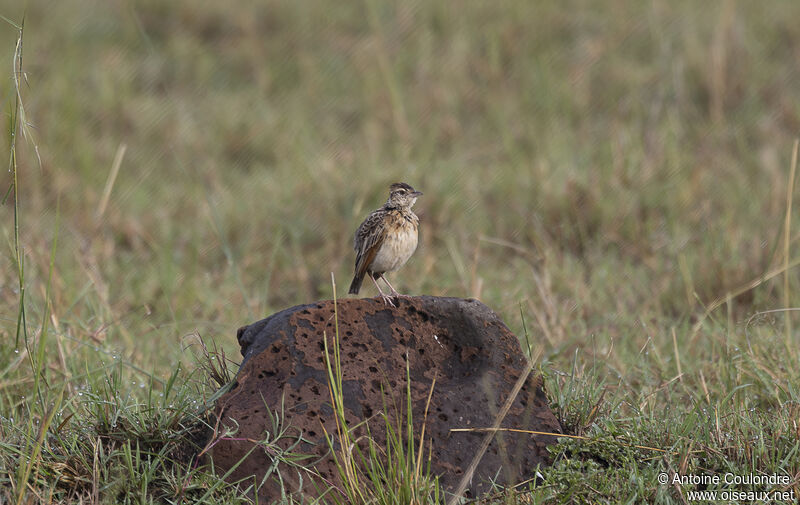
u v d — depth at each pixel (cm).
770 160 2280
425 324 1122
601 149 2408
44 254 1752
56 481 980
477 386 1092
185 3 3612
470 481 1027
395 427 1046
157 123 2784
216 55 3347
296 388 1052
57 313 1478
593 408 1130
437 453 1041
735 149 2459
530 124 2630
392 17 3516
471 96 2912
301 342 1080
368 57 3156
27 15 3459
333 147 2608
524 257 1947
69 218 2120
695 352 1461
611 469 1032
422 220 2088
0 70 2386
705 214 2009
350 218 2112
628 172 2203
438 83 2959
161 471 1020
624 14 3328
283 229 2102
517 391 1037
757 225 1967
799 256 1792
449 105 2827
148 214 2189
